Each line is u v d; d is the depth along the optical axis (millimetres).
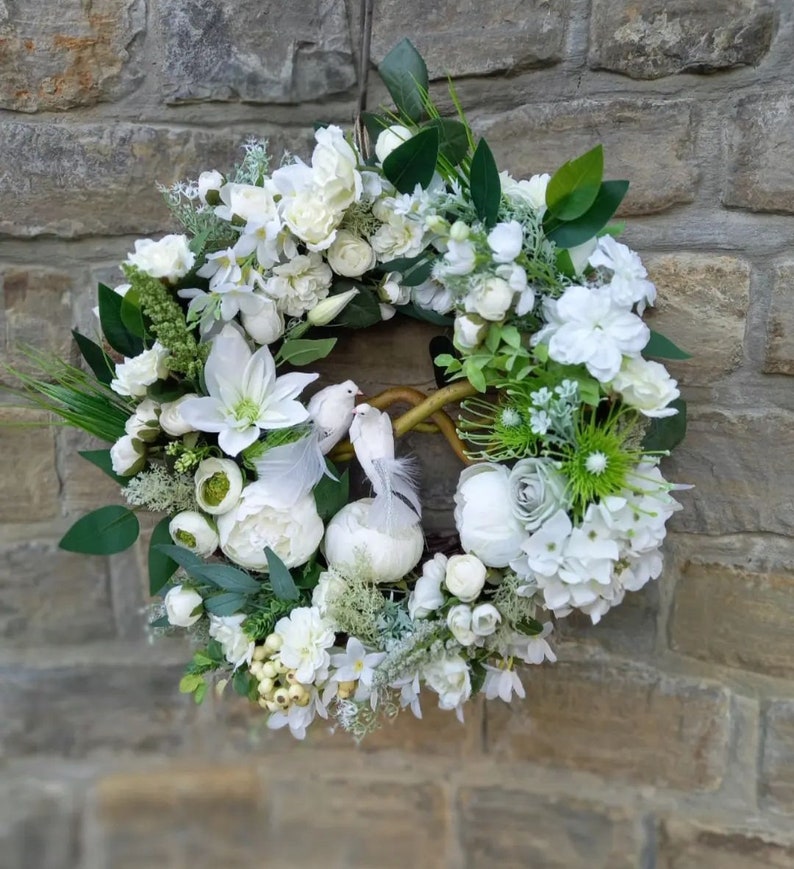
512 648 897
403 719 1182
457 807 1184
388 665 818
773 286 914
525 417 815
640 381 785
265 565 856
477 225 795
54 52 973
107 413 912
